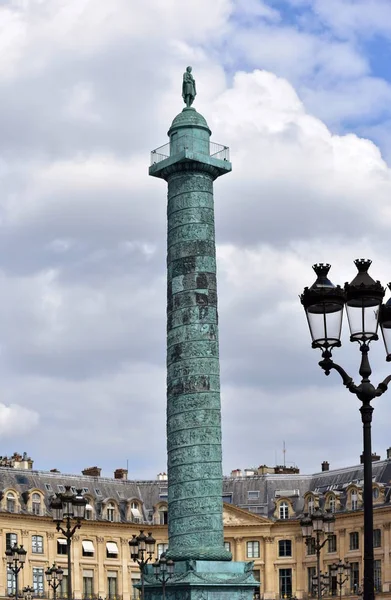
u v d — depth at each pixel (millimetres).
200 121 68250
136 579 114312
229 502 119438
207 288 65688
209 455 63281
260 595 114125
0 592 104688
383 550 106500
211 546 62438
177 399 64312
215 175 68125
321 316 20734
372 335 21141
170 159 66938
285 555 114812
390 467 111062
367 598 20484
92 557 112000
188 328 64875
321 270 21062
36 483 112250
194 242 66125
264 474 120125
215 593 61875
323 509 113438
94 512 113625
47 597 107562
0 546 106000
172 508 63625
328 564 111625
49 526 109875
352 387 21062
